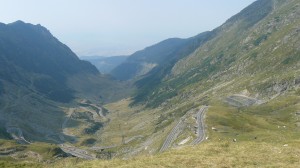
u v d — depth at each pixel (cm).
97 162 5097
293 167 4528
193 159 4894
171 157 5047
